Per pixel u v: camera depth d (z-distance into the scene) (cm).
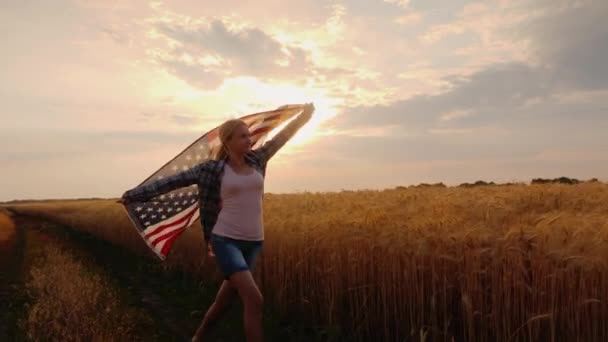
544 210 722
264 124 531
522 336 481
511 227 517
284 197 1404
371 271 594
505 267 483
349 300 609
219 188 443
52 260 1123
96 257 1522
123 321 646
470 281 505
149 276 1141
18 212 5728
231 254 430
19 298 793
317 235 662
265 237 763
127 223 1702
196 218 517
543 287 462
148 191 445
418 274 551
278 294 719
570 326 446
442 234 532
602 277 430
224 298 476
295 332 639
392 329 578
